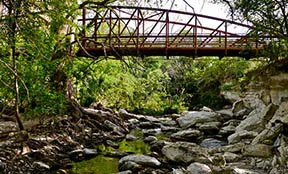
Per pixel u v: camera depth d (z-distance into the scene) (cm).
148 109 1867
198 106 2028
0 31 497
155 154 793
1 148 669
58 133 899
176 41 1527
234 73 1670
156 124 1398
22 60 610
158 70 2080
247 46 1074
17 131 707
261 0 775
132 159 708
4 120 845
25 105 714
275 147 748
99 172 667
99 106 1406
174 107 1930
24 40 539
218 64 1741
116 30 1295
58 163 706
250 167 667
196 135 1066
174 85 2281
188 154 725
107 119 1215
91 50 1090
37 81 668
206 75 2053
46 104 726
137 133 1210
